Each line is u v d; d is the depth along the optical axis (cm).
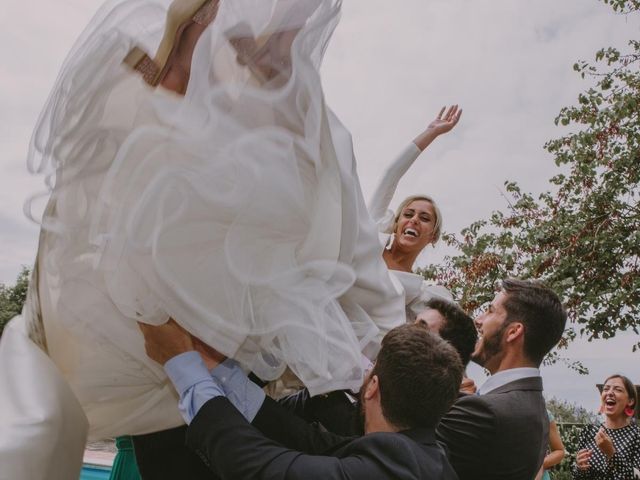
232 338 151
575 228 783
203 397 148
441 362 160
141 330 154
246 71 154
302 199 156
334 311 165
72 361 160
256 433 146
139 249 141
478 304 810
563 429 793
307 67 154
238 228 149
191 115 145
